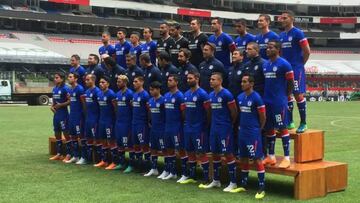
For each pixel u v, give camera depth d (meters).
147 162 10.63
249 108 8.07
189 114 9.09
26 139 16.42
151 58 11.44
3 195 7.94
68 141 12.06
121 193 8.18
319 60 73.00
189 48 10.34
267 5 77.44
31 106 39.56
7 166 11.08
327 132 20.03
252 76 8.16
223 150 8.55
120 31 12.01
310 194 8.03
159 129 9.87
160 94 9.99
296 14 78.44
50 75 46.09
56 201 7.51
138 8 63.16
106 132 11.04
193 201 7.62
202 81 9.48
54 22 56.06
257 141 8.09
